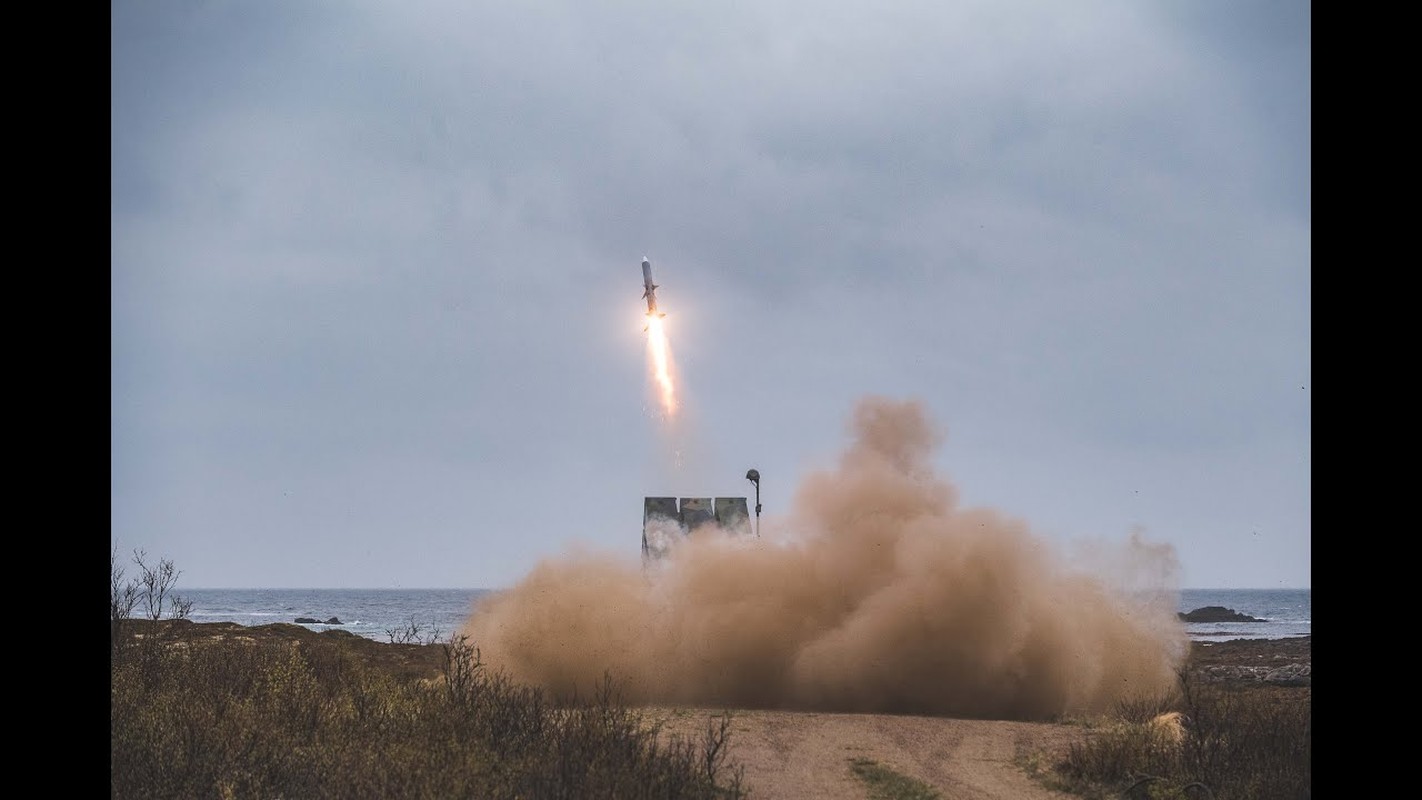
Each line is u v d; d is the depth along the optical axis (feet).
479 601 411.13
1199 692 306.55
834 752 250.98
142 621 343.26
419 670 359.66
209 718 212.23
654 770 198.70
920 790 217.77
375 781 184.44
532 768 195.83
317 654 316.40
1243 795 203.62
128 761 186.09
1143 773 223.71
